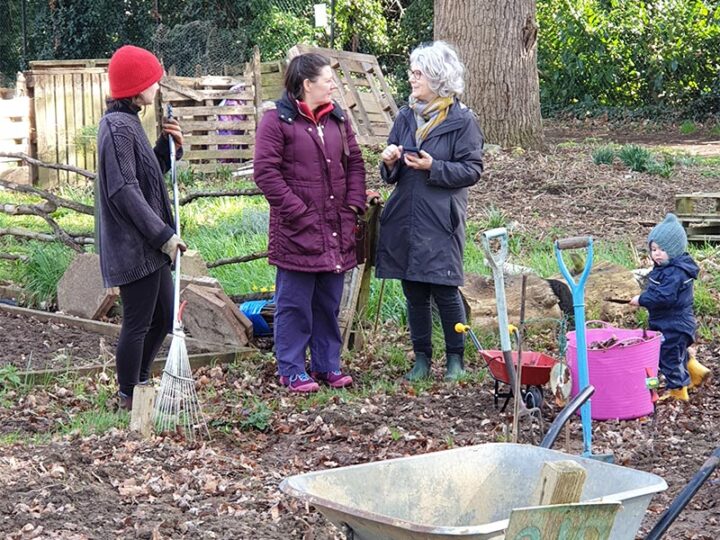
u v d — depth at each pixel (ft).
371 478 11.55
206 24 95.76
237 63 97.96
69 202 32.83
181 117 58.54
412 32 111.14
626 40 97.55
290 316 23.79
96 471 17.57
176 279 20.63
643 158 54.19
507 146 60.64
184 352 20.76
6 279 33.12
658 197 47.52
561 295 18.22
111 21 107.96
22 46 112.68
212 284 27.48
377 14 110.11
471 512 11.96
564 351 19.02
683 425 21.25
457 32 60.64
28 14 114.21
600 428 20.76
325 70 23.24
